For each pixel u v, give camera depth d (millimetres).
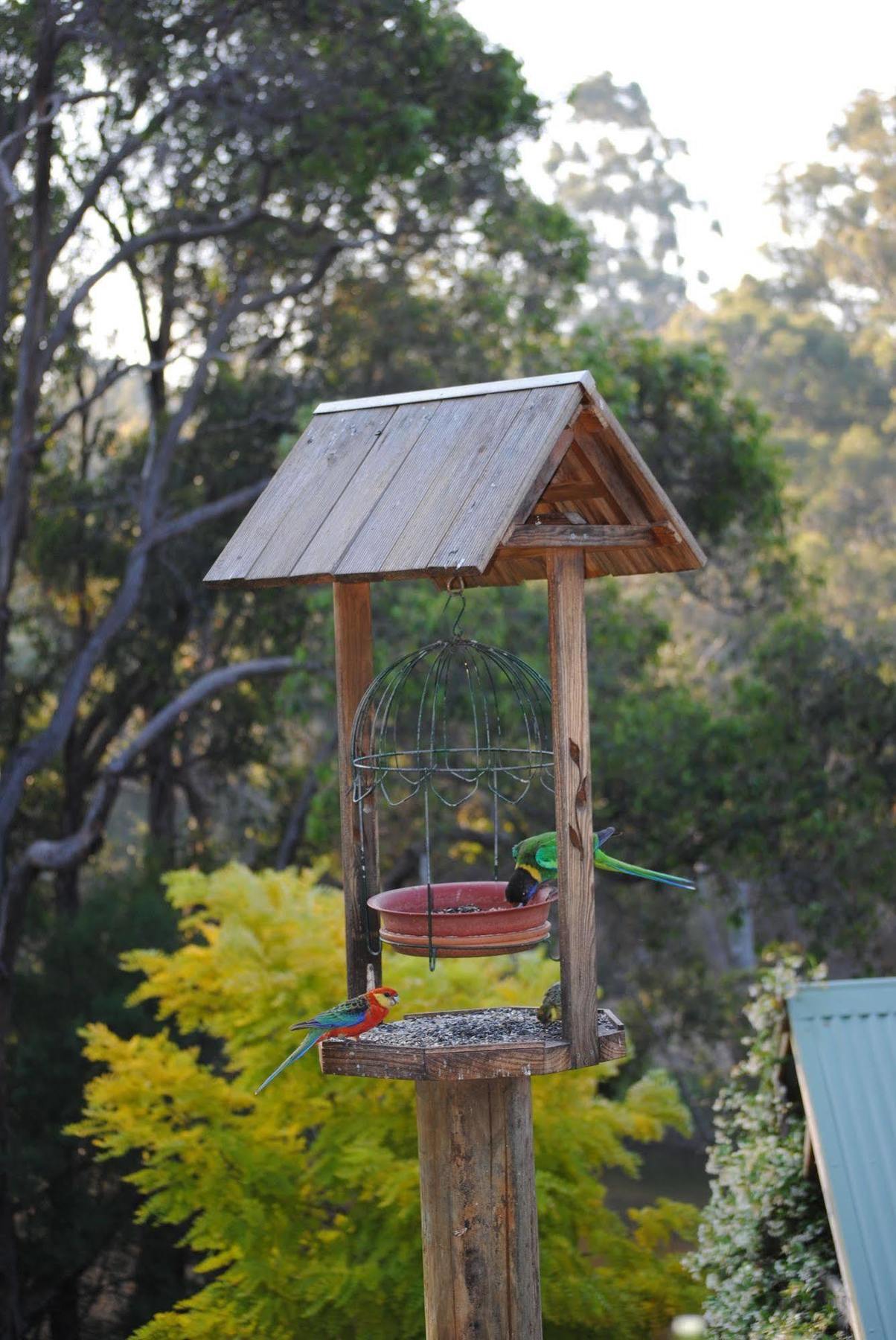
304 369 19406
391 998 4078
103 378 15625
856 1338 5727
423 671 13766
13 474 14844
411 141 14875
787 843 16531
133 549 16609
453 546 3797
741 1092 7801
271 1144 7836
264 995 7699
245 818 22922
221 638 20984
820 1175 6430
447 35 15102
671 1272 7781
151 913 15625
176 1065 8031
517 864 4250
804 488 36781
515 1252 4434
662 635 17906
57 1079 14344
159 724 15688
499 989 7875
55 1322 14797
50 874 21406
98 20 13797
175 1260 14328
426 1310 4516
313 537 4168
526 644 14422
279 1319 7270
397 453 4312
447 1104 4445
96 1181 14648
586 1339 7488
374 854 4621
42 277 14641
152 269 18375
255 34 14719
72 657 20656
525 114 16141
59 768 21812
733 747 16281
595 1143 7684
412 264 18938
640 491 4289
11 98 14648
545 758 4875
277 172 16297
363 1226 7387
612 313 48312
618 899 20203
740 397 17984
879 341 39625
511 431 4082
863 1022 6785
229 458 19750
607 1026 4203
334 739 16250
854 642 19594
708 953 26828
